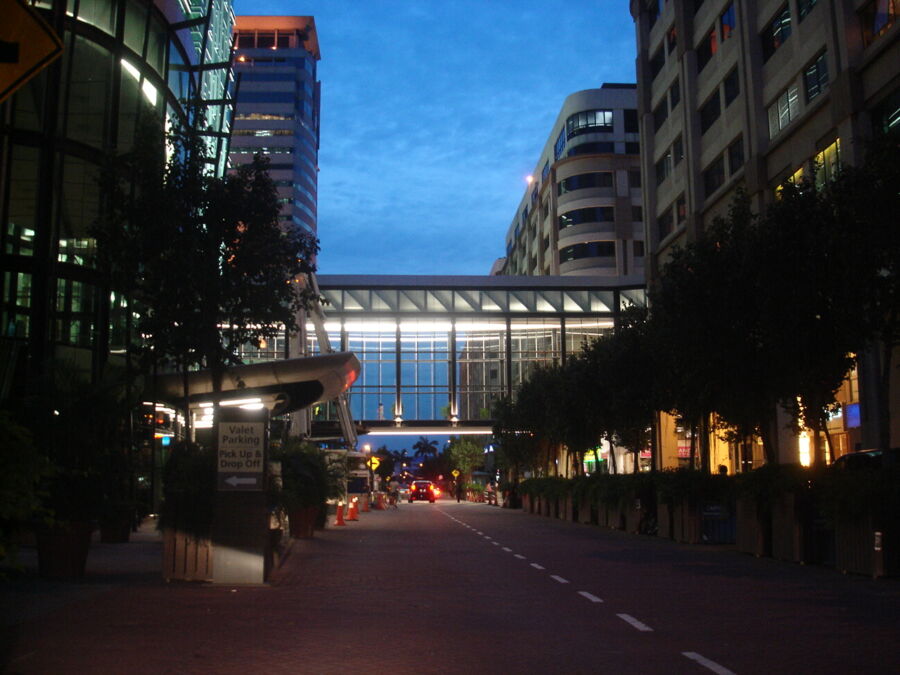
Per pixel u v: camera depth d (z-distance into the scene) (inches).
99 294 1111.6
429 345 2763.3
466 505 2974.9
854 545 657.6
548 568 695.7
